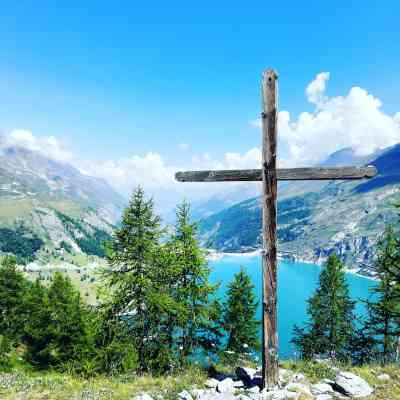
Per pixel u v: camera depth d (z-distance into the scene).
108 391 9.51
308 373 10.09
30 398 9.22
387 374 10.03
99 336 21.17
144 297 20.14
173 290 23.02
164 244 22.47
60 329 31.45
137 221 20.53
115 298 19.84
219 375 10.72
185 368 13.94
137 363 18.64
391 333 24.22
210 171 9.07
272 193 8.45
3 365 30.38
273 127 8.45
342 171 8.06
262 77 8.49
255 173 8.70
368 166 7.89
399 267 18.64
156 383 10.39
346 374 8.98
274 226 8.41
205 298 24.02
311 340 33.06
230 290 33.12
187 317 22.30
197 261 22.98
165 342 21.20
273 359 8.34
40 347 33.69
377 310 24.89
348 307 32.94
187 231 23.19
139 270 20.50
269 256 8.41
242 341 31.62
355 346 26.83
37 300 43.47
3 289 43.03
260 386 8.64
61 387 10.23
